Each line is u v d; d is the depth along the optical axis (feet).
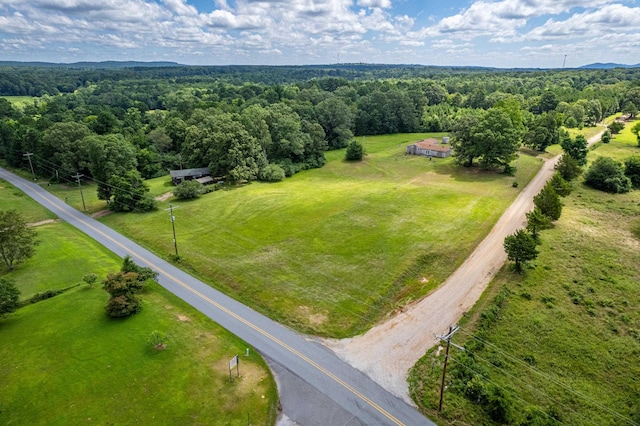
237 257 167.73
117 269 159.22
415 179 285.02
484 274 152.25
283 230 194.18
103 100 653.71
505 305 131.13
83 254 172.24
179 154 336.70
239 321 125.90
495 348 111.45
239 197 249.96
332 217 207.72
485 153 288.51
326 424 88.94
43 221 214.69
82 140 286.87
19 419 88.02
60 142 284.00
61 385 97.45
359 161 350.84
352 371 104.63
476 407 92.32
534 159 324.19
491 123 289.53
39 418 88.38
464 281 148.15
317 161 338.95
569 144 305.73
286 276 151.12
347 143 416.46
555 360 107.45
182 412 90.79
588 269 151.74
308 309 131.13
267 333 120.16
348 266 157.28
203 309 132.36
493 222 199.93
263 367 105.70
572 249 167.84
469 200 231.50
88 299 135.13
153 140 346.74
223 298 139.33
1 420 87.56
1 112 461.37
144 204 225.76
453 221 199.62
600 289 139.23
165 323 123.34
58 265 162.30
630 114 533.96
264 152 317.83
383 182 281.33
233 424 88.38
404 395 96.89
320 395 96.78
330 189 265.75
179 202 243.60
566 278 146.51
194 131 310.45
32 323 121.80
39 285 147.02
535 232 172.55
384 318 127.54
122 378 100.07
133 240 189.37
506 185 261.44
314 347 114.01
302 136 328.29
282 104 410.52
